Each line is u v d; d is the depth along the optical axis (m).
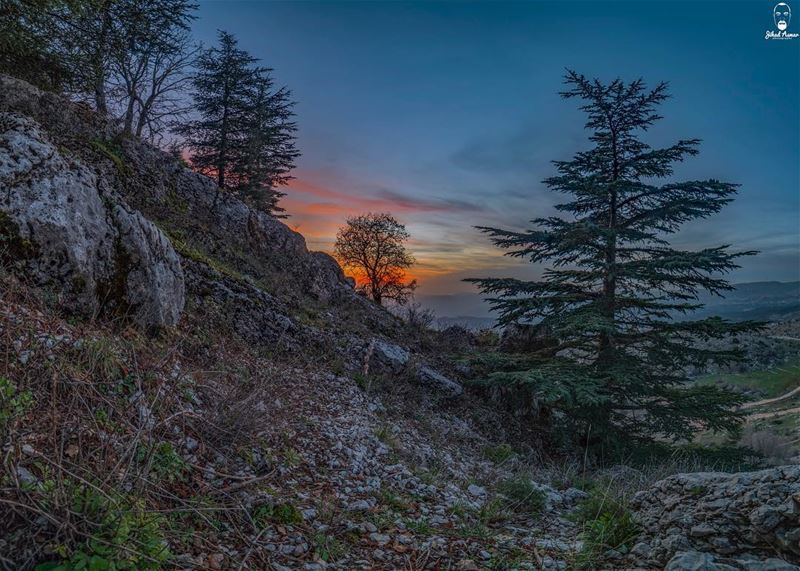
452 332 23.05
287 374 10.11
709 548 4.25
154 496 3.85
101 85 17.23
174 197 16.09
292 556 4.01
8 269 5.83
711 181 15.60
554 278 17.91
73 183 6.98
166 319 8.13
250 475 5.11
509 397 17.31
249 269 15.41
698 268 15.23
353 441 7.69
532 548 5.19
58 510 2.87
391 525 5.19
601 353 16.08
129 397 4.84
